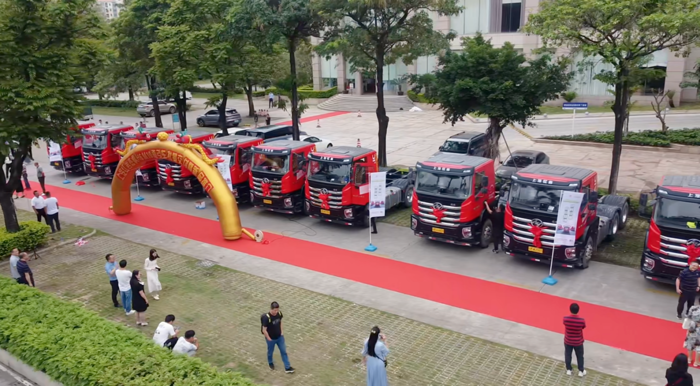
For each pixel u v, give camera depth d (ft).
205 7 98.89
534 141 113.80
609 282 49.75
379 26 83.35
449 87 73.05
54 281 53.47
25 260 48.93
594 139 107.86
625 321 42.75
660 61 143.64
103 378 31.55
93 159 90.27
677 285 41.88
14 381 36.91
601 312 44.29
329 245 61.62
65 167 96.27
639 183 80.64
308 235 65.10
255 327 43.70
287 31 85.71
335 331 42.80
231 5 99.86
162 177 81.71
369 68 88.43
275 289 50.72
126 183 72.59
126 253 60.80
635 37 61.82
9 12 56.24
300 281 52.31
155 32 103.86
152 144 66.85
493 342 40.50
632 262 54.03
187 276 54.03
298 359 38.88
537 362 37.76
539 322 43.14
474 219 56.13
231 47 97.09
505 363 37.73
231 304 47.83
